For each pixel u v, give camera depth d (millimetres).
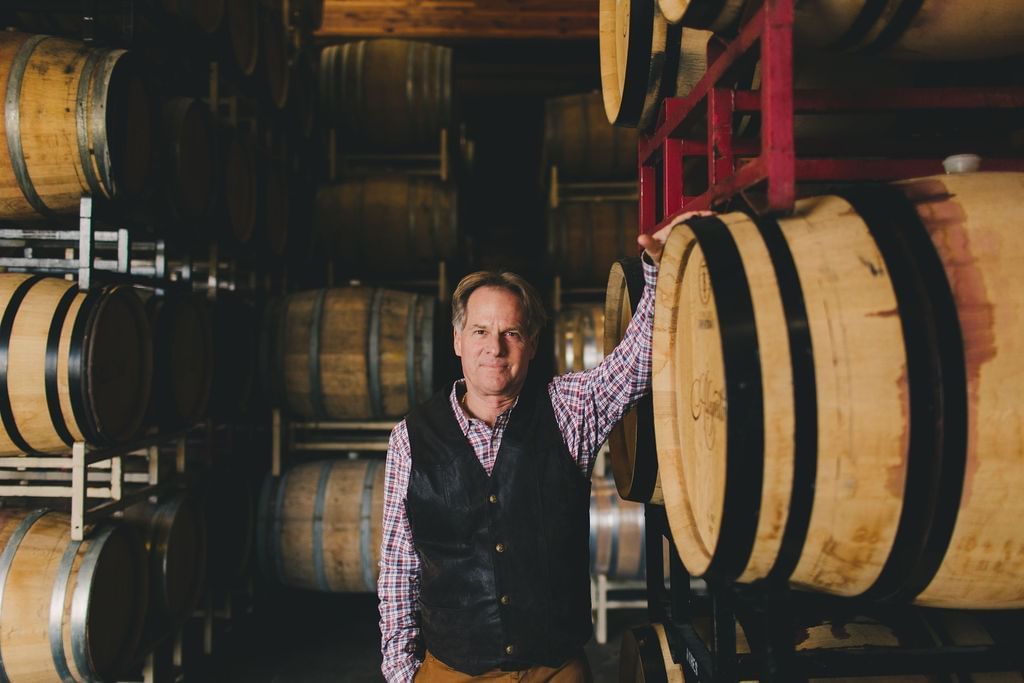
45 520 3020
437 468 1785
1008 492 1102
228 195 4402
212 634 4066
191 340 3879
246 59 4609
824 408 1104
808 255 1191
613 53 2404
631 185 6121
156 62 4109
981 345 1110
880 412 1102
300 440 5027
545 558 1756
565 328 4559
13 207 3021
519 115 8102
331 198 5617
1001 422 1093
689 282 1422
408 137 5973
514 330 1812
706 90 1678
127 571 3199
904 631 1851
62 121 2865
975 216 1199
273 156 5254
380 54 5863
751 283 1173
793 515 1134
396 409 4570
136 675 3537
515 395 1887
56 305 2852
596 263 5828
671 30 2006
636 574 4090
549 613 1742
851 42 1694
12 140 2850
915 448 1099
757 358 1125
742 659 1647
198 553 3797
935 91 1646
